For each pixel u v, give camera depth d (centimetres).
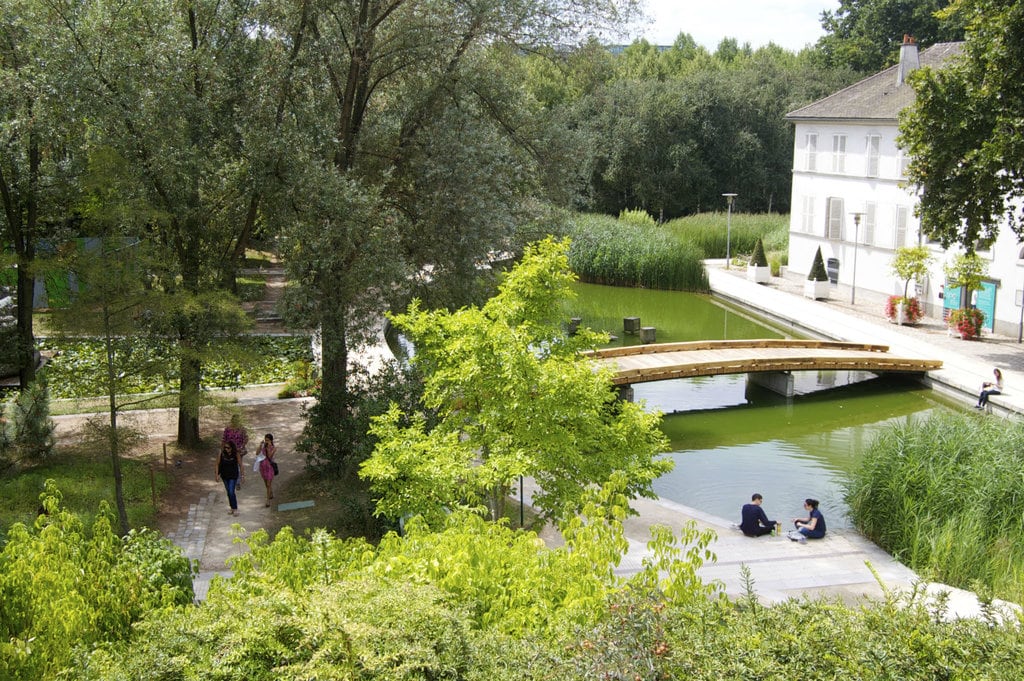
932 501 1434
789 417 2323
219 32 1816
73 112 1630
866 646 548
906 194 3450
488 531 832
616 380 2342
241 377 2411
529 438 1131
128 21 1691
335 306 1720
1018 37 2328
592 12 1969
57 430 1942
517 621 668
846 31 7975
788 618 596
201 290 1720
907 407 2389
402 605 600
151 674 570
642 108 6462
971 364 2592
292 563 792
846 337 2977
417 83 1988
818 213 4041
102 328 1389
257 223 2091
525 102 2192
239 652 570
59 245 1912
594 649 540
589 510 825
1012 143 2300
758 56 8238
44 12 1678
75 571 725
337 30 1908
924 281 3369
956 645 550
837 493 1742
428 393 1246
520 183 2145
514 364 1126
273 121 1783
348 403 1725
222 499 1639
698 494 1756
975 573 1280
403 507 1120
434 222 1895
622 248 4266
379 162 2031
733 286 4091
